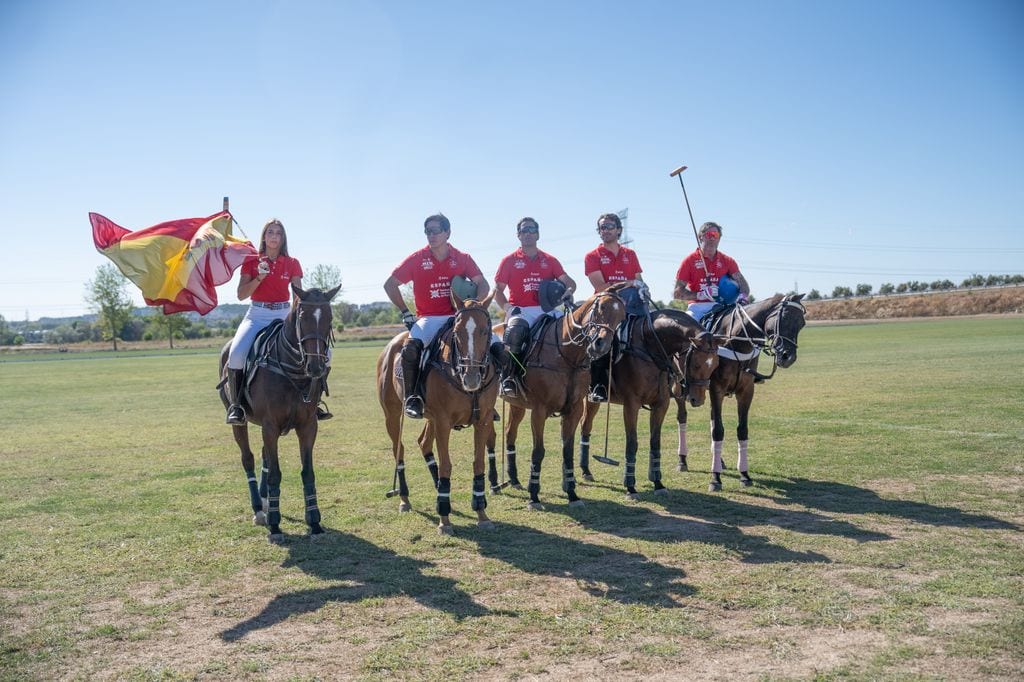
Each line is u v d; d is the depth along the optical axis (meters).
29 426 15.21
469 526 7.15
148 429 14.52
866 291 102.19
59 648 4.55
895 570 5.52
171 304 7.19
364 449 11.65
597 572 5.69
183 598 5.37
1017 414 12.48
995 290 79.00
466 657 4.29
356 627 4.78
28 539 6.91
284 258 7.40
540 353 7.73
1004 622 4.52
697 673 4.01
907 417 12.62
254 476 7.58
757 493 8.12
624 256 8.70
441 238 7.16
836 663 4.07
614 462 8.16
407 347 7.07
